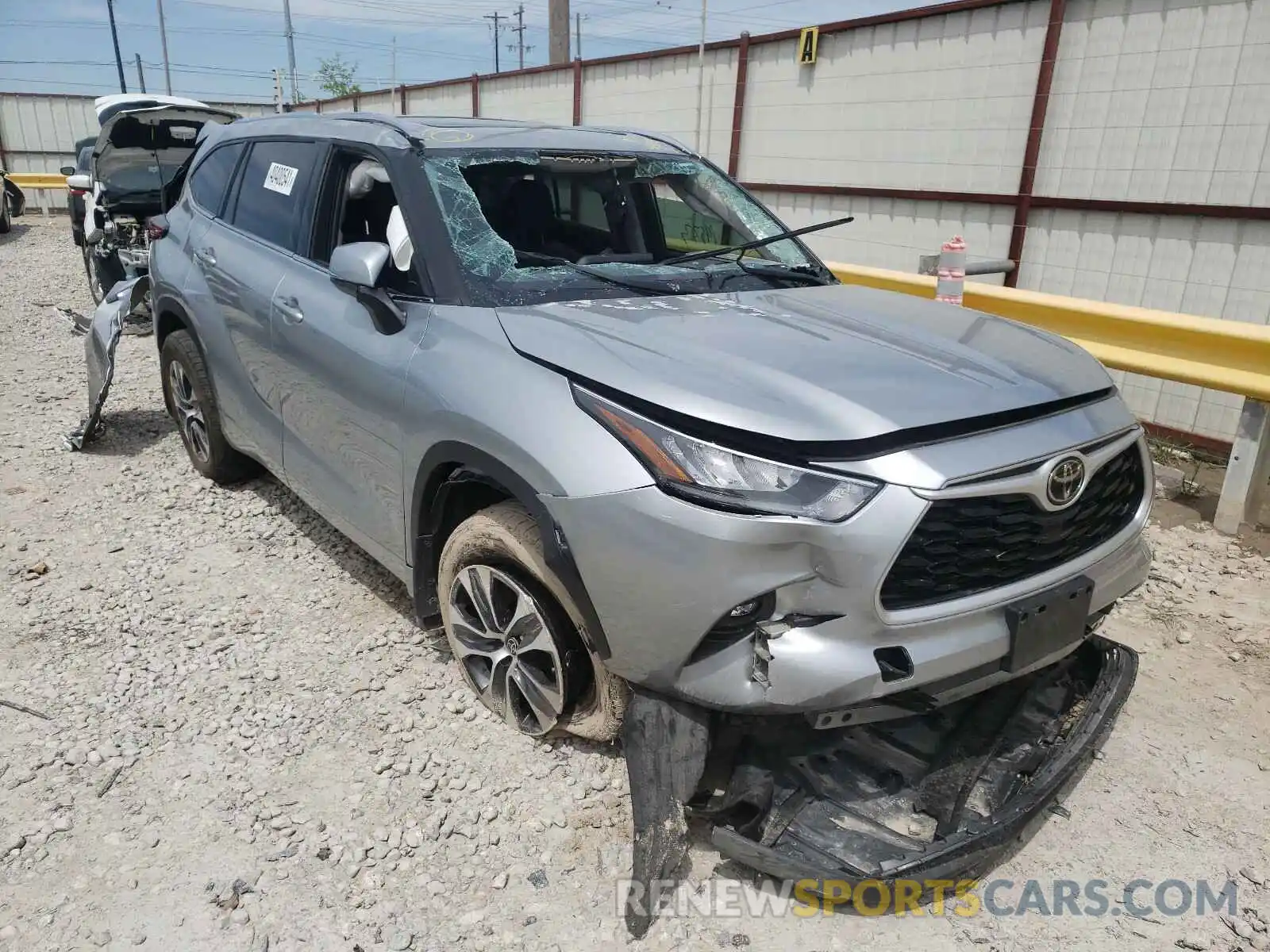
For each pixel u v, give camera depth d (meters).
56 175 19.50
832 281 3.83
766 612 2.33
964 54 7.47
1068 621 2.55
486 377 2.75
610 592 2.44
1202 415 6.22
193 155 5.24
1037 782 2.55
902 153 8.11
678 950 2.35
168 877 2.52
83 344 8.24
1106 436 2.62
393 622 3.77
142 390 6.85
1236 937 2.43
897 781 2.63
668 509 2.31
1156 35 6.28
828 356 2.65
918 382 2.52
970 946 2.39
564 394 2.56
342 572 4.18
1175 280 6.39
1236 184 6.04
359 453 3.37
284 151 4.21
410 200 3.25
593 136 3.95
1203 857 2.69
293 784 2.88
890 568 2.23
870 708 2.37
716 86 9.80
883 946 2.38
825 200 8.83
